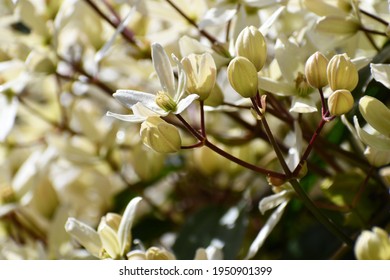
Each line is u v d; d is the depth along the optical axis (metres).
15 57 0.52
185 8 0.50
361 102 0.42
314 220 0.53
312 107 0.43
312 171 0.49
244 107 0.46
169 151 0.42
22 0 0.53
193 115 0.55
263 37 0.42
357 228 0.48
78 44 0.54
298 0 0.47
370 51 0.47
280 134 0.54
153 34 0.52
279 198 0.44
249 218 0.53
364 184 0.45
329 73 0.41
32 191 0.55
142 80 0.55
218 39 0.49
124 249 0.43
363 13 0.46
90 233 0.44
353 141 0.49
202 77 0.42
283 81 0.45
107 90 0.54
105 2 0.53
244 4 0.47
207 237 0.52
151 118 0.42
